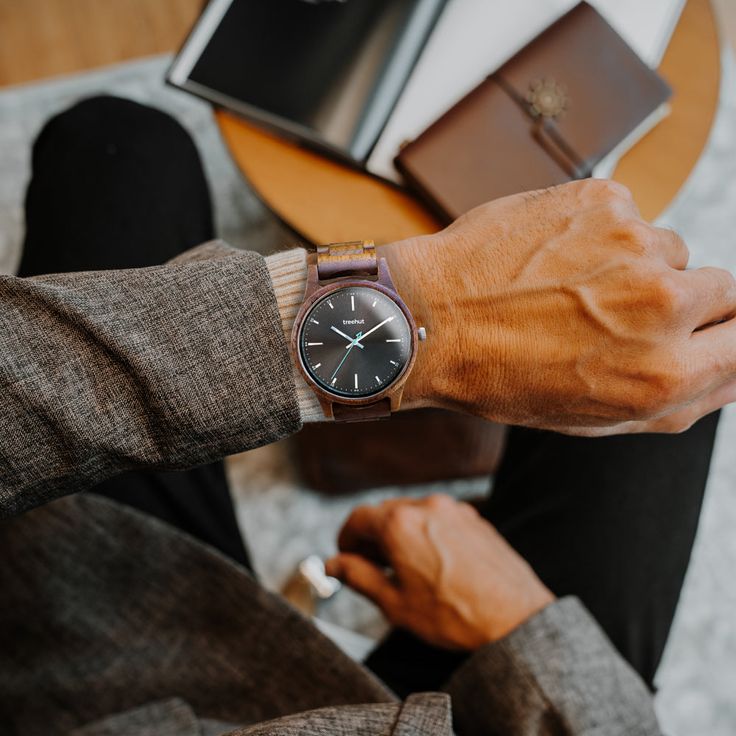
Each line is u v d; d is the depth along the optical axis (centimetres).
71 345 45
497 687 63
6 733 70
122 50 135
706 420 83
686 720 114
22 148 132
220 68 87
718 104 92
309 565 115
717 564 119
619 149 86
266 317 47
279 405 47
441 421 105
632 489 80
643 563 77
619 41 85
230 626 71
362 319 55
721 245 127
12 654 71
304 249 57
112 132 95
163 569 73
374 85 86
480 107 82
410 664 79
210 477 87
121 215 90
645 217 89
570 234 56
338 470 113
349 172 89
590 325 54
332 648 68
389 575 80
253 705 69
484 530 77
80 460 45
